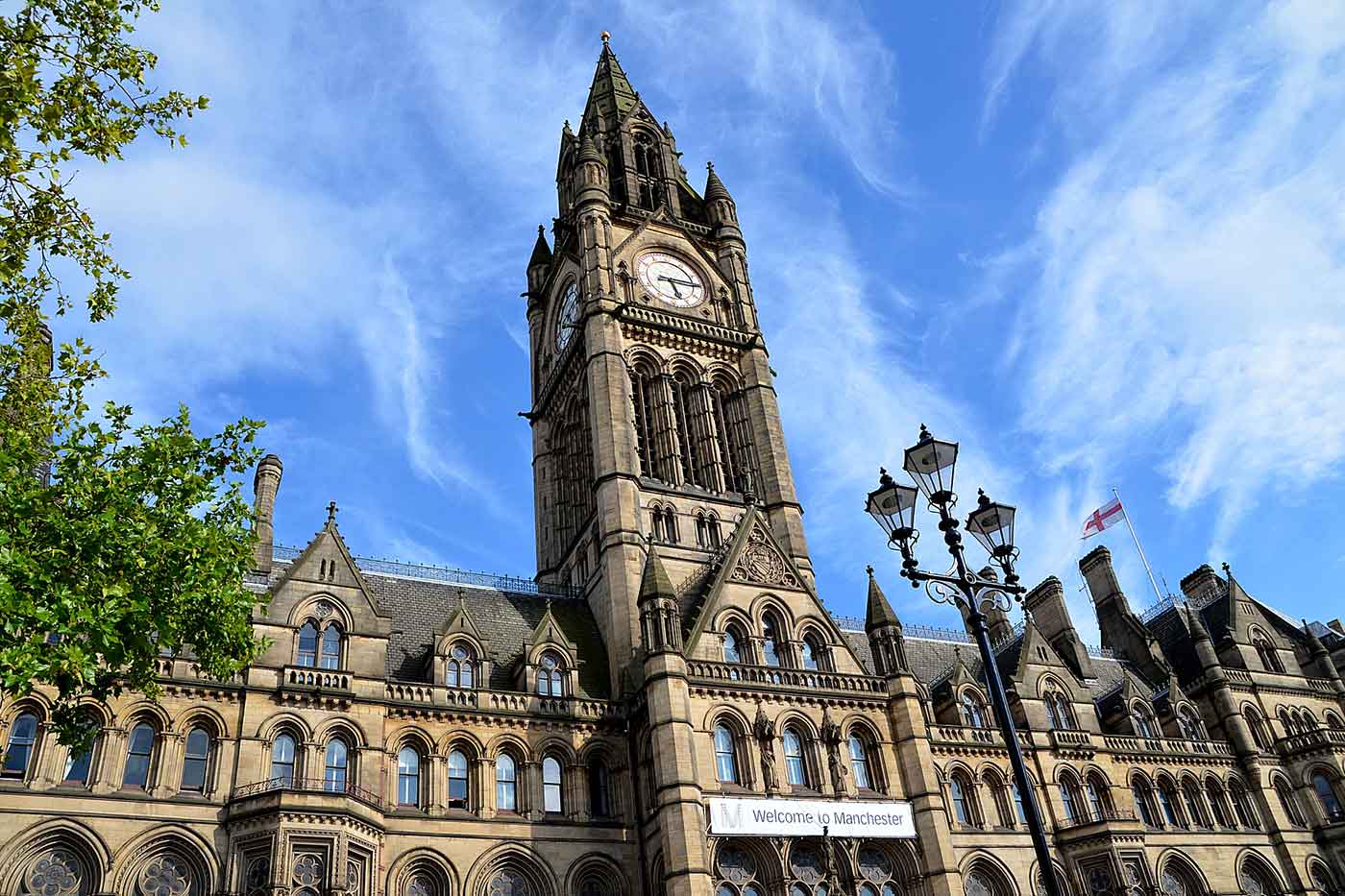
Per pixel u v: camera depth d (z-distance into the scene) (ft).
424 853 165.99
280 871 145.89
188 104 104.58
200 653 115.96
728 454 262.26
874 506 100.27
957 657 250.98
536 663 194.49
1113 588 306.55
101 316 109.81
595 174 296.92
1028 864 215.72
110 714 155.22
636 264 281.95
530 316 320.70
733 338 278.67
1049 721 240.73
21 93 91.09
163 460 115.03
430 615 210.38
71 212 103.91
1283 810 253.24
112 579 104.01
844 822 183.62
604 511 229.04
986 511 102.32
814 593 215.10
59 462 111.96
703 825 172.04
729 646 202.80
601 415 244.63
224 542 116.67
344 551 185.88
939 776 218.59
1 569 91.91
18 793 144.56
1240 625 289.74
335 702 168.96
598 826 180.55
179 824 150.71
